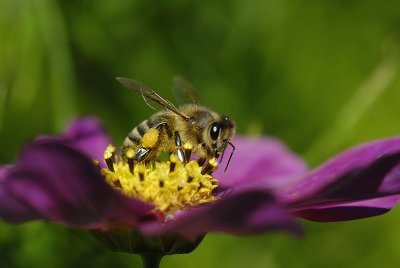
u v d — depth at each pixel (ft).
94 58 0.64
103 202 0.44
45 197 0.43
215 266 0.61
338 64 0.67
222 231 0.42
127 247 0.46
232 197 0.42
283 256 0.62
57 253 0.58
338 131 0.62
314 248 0.62
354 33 0.67
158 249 0.46
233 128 0.52
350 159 0.49
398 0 0.67
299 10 0.66
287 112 0.66
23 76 0.61
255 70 0.66
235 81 0.66
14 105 0.61
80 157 0.42
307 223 0.63
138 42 0.65
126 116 0.65
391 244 0.64
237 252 0.61
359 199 0.47
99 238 0.46
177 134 0.52
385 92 0.66
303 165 0.57
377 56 0.66
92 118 0.57
